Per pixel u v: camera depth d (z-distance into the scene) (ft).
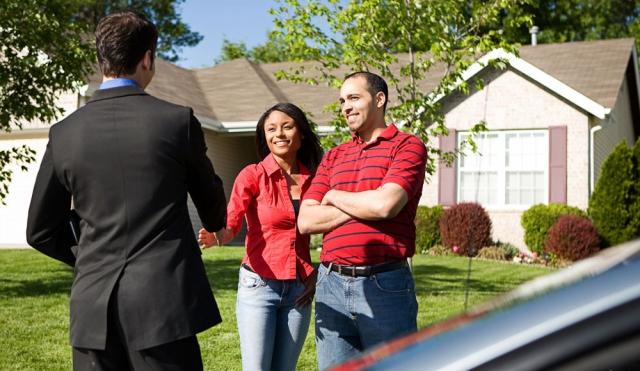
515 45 26.78
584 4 105.09
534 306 3.41
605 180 46.55
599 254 4.93
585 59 60.08
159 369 8.63
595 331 3.13
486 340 3.38
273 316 12.90
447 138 53.47
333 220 10.62
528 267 42.73
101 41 9.19
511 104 52.24
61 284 32.42
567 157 50.83
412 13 26.89
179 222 8.96
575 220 45.93
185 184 9.16
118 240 8.70
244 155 67.10
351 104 11.19
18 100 31.91
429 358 3.51
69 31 34.94
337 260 10.93
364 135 11.37
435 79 55.93
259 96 64.39
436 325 4.59
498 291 31.83
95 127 8.89
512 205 52.21
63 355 20.13
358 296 10.75
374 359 4.13
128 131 8.84
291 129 13.25
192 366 8.87
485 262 45.03
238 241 59.16
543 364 3.17
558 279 4.18
